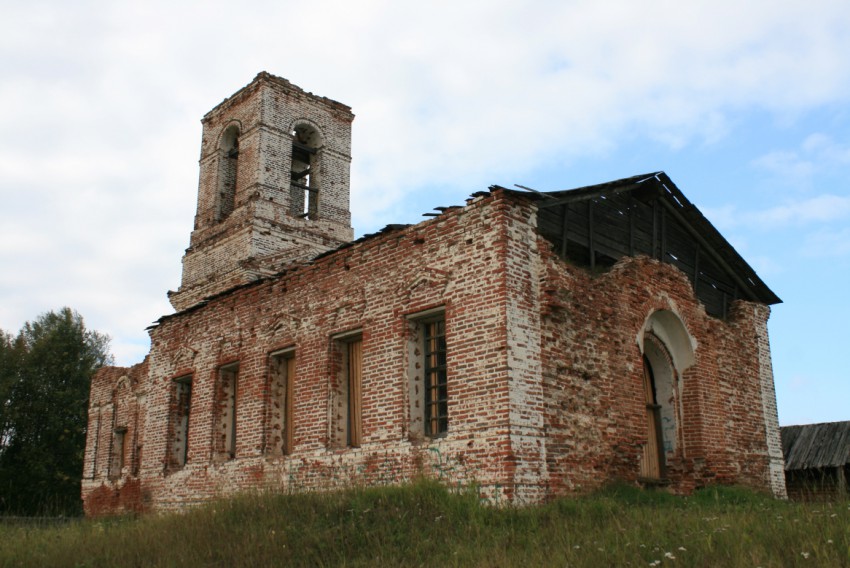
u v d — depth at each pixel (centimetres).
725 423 1730
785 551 779
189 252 2859
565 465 1291
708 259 1906
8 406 3744
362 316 1536
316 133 2920
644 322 1572
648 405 1648
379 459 1412
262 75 2778
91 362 4209
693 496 1466
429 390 1427
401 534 1020
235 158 2952
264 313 1803
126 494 2316
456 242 1380
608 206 1616
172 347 2114
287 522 1104
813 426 2495
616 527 962
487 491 1212
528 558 856
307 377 1633
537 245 1366
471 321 1316
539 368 1297
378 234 1535
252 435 1742
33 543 1157
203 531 1092
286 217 2689
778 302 2031
